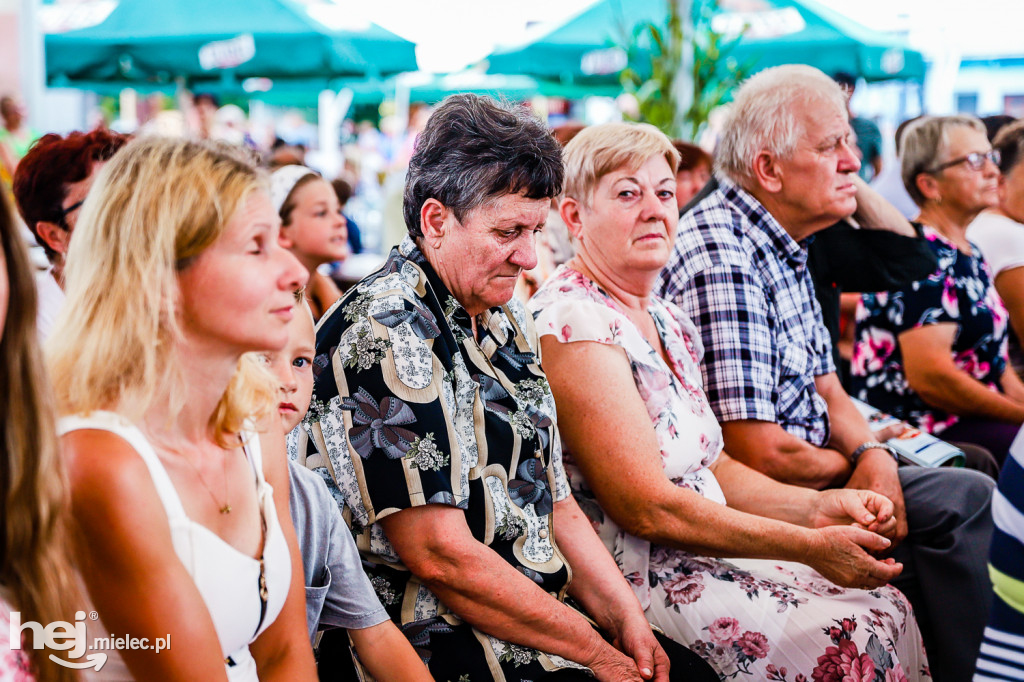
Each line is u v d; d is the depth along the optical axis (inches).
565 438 79.4
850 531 76.3
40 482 40.3
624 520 77.5
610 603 73.8
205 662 44.4
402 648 61.1
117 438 43.5
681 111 190.1
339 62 286.8
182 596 43.9
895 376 124.0
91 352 43.6
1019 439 52.0
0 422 39.9
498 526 67.4
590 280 84.4
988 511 92.0
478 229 66.3
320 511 58.9
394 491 61.7
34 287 40.0
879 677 75.6
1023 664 50.2
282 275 46.1
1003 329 126.7
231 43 278.1
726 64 196.2
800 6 295.6
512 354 72.6
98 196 44.6
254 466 51.1
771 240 98.3
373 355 63.0
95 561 43.2
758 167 97.8
